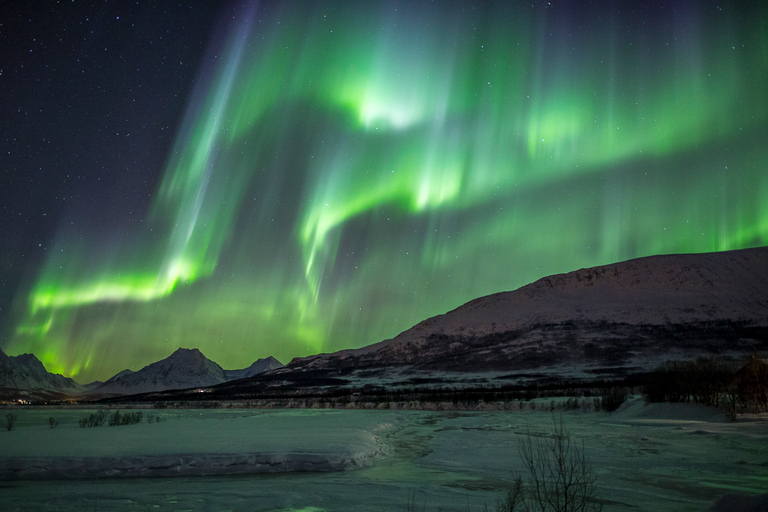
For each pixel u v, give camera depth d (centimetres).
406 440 1653
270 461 1079
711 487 823
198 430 1712
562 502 734
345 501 766
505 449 1370
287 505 745
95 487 887
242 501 773
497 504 733
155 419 2564
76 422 2628
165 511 721
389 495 805
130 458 1060
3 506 755
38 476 984
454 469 1064
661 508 702
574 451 1259
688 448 1218
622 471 971
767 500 468
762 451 1128
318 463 1080
